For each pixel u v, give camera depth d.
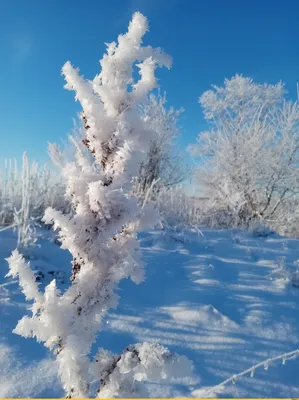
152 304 2.87
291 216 8.22
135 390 0.85
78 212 0.78
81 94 0.77
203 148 9.55
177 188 7.98
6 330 2.14
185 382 1.83
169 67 0.78
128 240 0.83
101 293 0.80
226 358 2.12
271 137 8.74
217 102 9.62
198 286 3.32
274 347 2.32
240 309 2.88
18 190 5.26
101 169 0.80
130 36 0.76
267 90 10.36
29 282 0.82
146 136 0.77
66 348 0.75
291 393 1.82
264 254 4.81
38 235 4.22
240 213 8.19
